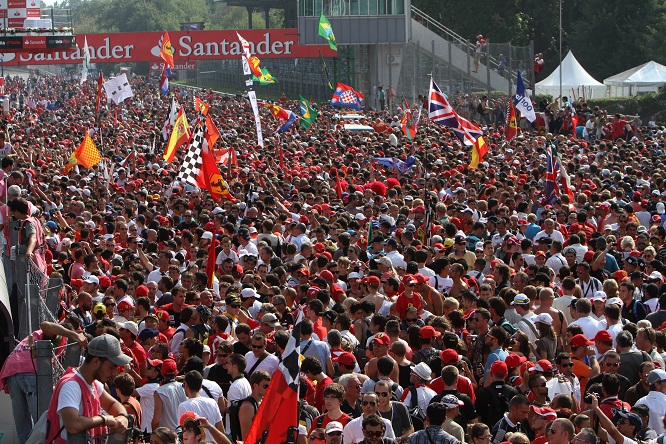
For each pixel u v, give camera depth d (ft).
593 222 104.47
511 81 284.41
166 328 67.31
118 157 161.68
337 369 58.49
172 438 42.27
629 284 72.74
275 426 46.70
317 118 245.04
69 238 88.89
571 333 61.87
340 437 46.50
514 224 97.19
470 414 52.49
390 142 173.17
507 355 58.75
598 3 372.99
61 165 160.45
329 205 109.70
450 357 55.47
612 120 238.07
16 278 61.93
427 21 364.17
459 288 75.92
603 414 49.83
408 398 53.26
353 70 356.38
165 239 91.76
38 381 46.19
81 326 60.80
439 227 93.40
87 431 40.73
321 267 78.02
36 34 342.44
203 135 115.65
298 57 389.19
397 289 71.51
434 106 142.20
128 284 72.74
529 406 50.31
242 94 399.44
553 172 114.11
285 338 58.34
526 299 65.77
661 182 124.98
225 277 75.61
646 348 61.00
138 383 55.77
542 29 410.93
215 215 99.50
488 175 132.36
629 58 360.69
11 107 327.06
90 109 314.55
